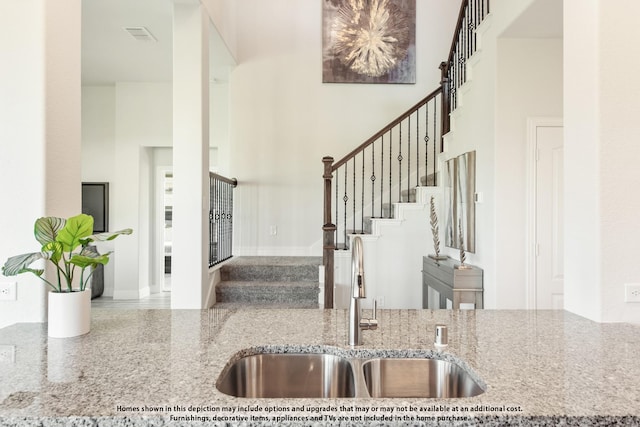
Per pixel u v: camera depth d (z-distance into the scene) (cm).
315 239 580
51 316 154
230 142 577
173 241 377
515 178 333
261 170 578
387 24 579
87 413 94
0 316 184
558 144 333
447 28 580
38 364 124
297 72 579
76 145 206
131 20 434
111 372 118
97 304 596
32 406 97
